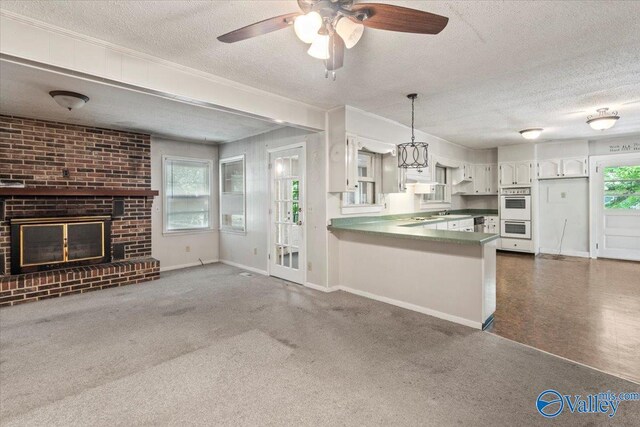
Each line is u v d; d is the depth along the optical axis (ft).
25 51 6.75
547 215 22.53
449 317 10.68
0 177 12.80
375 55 8.46
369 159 15.87
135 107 12.16
